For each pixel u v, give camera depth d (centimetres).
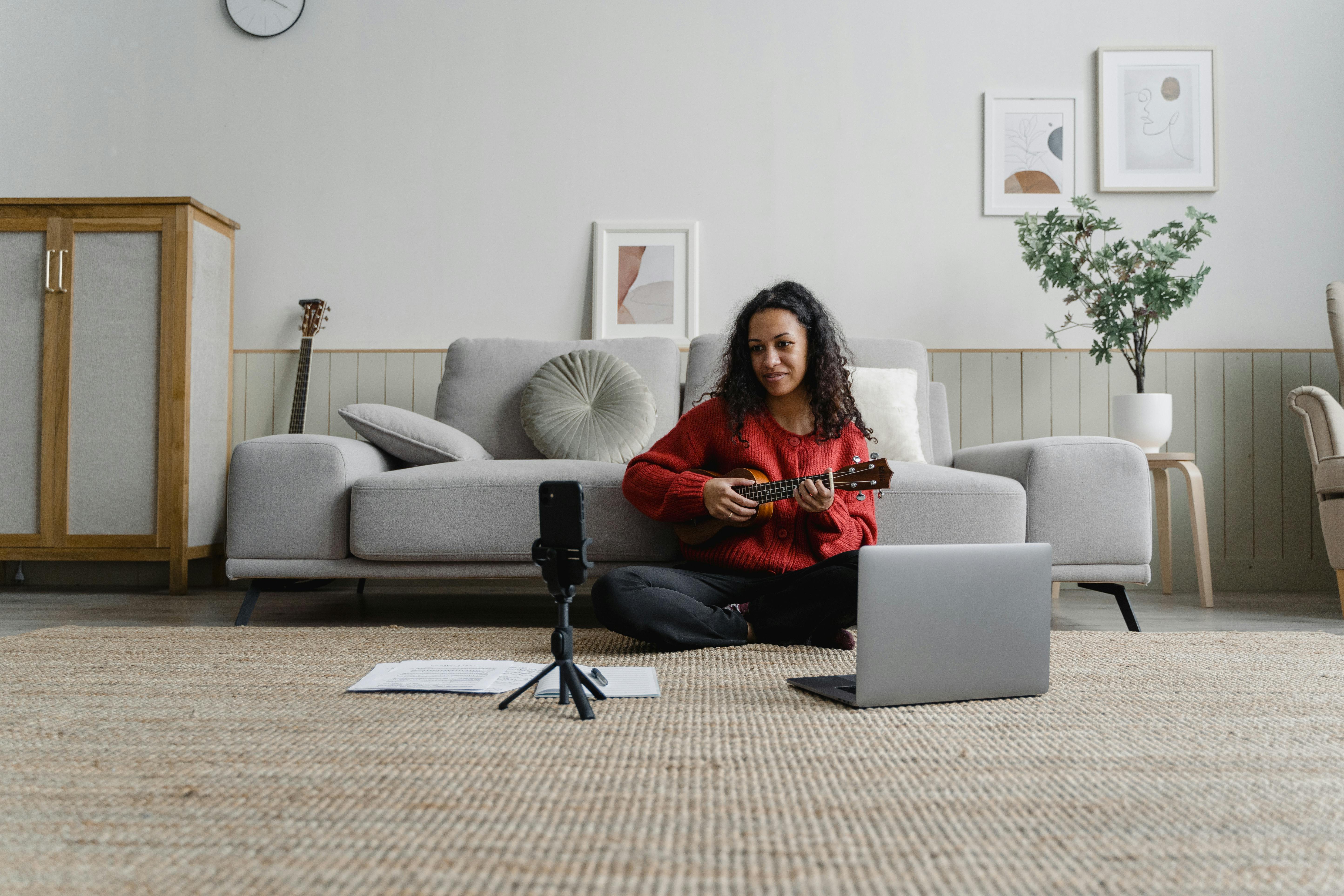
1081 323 313
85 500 281
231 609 254
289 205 322
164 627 206
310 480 213
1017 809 84
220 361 305
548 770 96
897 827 80
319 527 212
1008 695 130
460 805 85
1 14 324
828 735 110
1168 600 281
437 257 321
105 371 283
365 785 91
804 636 171
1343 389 282
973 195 316
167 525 281
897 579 124
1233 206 312
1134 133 314
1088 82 315
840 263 317
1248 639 187
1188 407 311
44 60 324
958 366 314
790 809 84
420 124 323
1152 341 312
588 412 261
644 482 184
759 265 319
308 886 67
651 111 320
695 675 145
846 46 319
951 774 95
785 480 174
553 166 321
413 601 285
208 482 296
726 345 275
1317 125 311
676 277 318
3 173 323
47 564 316
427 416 316
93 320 284
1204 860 73
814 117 319
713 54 320
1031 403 313
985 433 313
